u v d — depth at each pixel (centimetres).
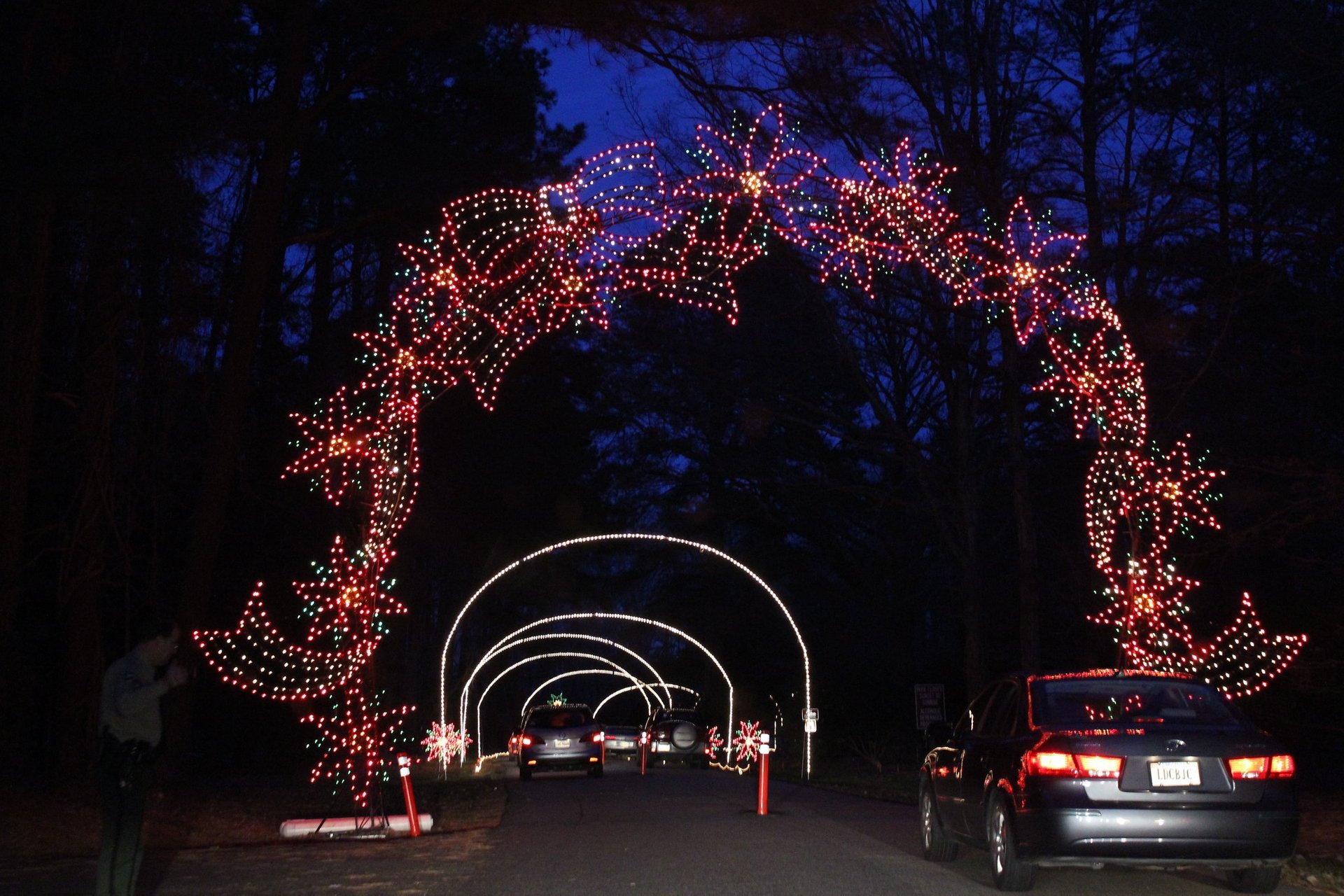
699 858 1263
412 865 1243
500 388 3628
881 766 3256
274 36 2530
